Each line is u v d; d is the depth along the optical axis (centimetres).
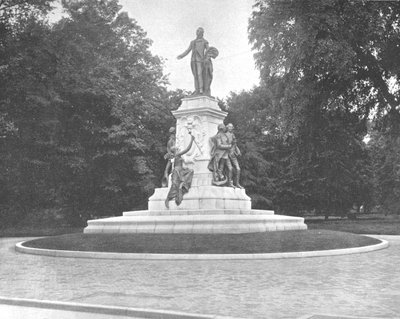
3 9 3322
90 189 3962
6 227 3791
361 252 1762
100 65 3762
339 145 3750
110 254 1625
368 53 3106
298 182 4700
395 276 1145
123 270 1296
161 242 1745
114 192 3956
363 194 5003
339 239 1898
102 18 3947
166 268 1332
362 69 3275
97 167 3847
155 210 2291
